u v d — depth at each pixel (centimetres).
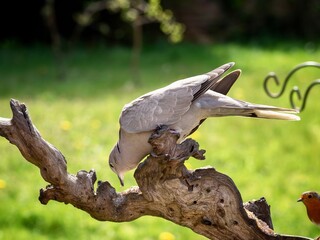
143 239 1202
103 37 3422
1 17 3350
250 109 673
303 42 3606
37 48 3278
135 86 2378
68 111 1961
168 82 2450
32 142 611
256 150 1675
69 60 2977
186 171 624
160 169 620
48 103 2089
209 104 675
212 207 635
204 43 3519
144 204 647
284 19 3756
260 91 2253
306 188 1450
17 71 2725
